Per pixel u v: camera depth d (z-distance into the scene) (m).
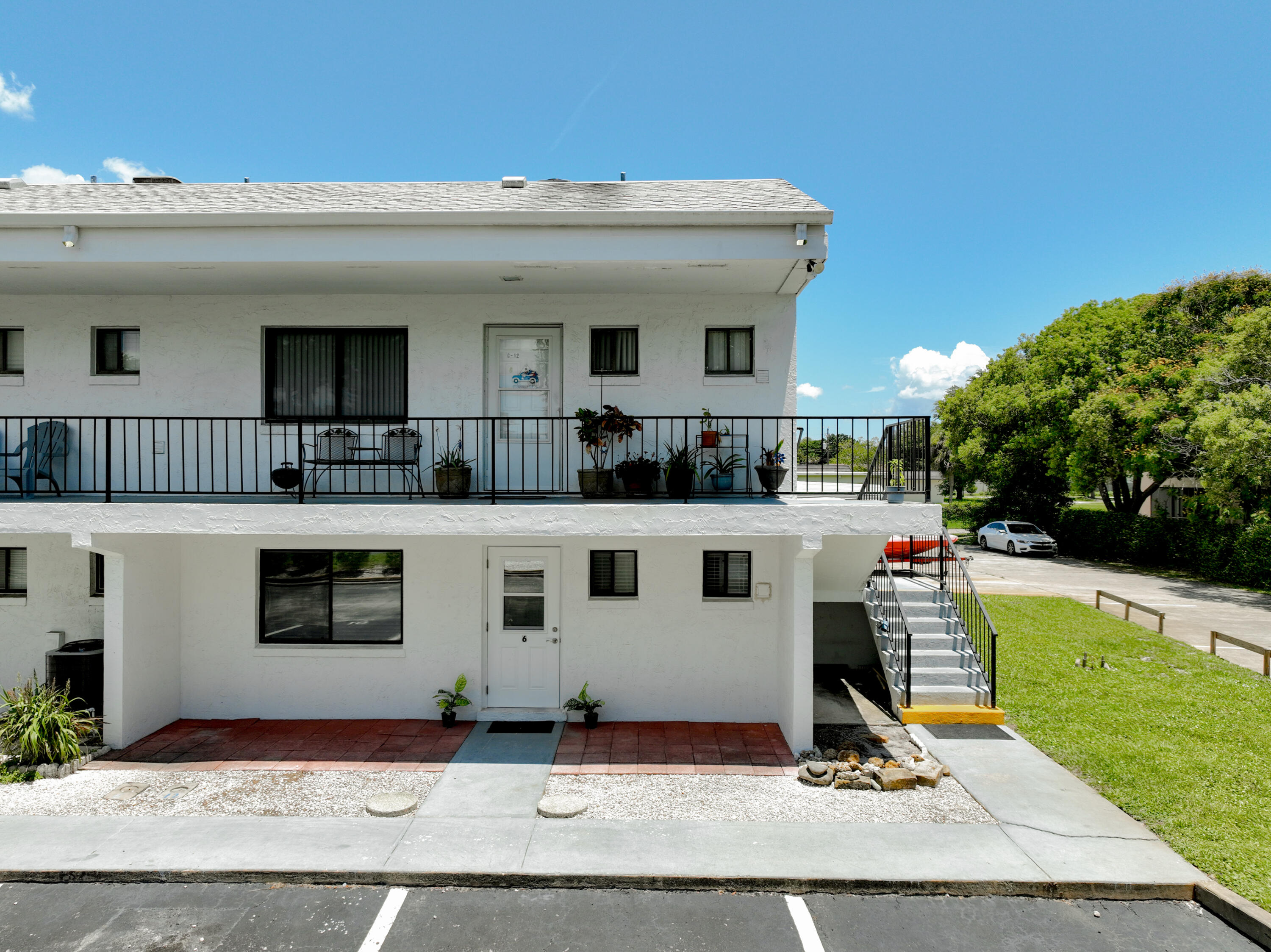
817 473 13.55
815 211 7.61
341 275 8.45
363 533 7.64
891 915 5.20
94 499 9.17
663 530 7.64
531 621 9.23
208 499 9.20
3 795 6.90
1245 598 19.52
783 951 4.80
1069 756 8.00
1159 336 28.06
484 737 8.56
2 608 9.26
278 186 9.93
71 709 8.41
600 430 8.76
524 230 7.85
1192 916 5.21
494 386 9.50
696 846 5.97
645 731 8.80
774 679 9.14
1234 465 19.36
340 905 5.27
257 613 9.27
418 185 9.94
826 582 10.46
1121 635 14.41
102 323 9.35
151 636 8.64
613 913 5.20
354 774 7.48
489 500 8.68
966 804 6.82
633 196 9.13
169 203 8.94
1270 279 25.53
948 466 42.88
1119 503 29.75
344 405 9.50
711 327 9.38
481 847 5.92
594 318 9.34
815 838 6.12
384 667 9.20
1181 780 7.32
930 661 9.84
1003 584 21.34
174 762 7.77
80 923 5.02
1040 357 31.56
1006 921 5.13
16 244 7.79
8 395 9.35
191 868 5.55
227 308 9.38
